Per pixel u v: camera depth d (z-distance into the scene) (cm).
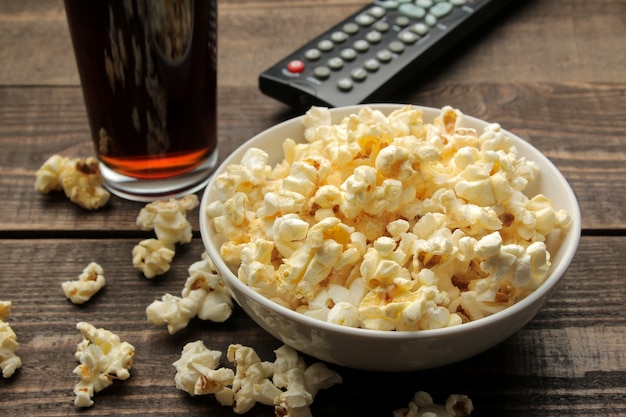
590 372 44
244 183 46
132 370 45
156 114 50
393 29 60
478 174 44
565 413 43
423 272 41
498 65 61
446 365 44
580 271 49
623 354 45
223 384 43
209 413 43
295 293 42
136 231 52
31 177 55
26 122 58
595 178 54
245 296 41
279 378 44
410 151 44
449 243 41
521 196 44
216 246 45
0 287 49
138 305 48
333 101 55
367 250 43
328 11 66
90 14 47
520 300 41
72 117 58
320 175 44
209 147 54
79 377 45
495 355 45
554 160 55
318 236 41
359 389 44
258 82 59
